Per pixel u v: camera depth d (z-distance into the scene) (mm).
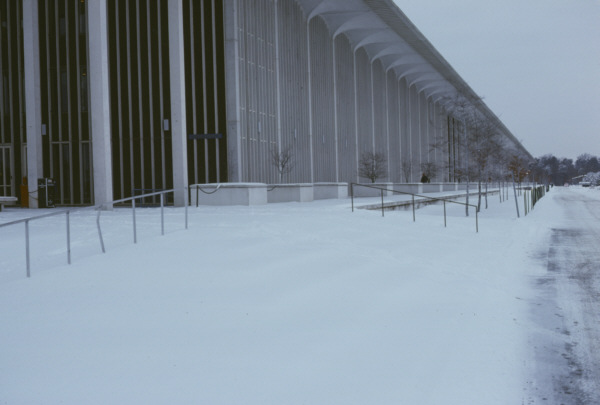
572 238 17641
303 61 40000
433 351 6125
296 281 9430
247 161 31938
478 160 33031
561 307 8281
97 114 23688
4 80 32594
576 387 5176
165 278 9469
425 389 5082
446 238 16062
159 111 31297
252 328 6906
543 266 12117
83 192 31453
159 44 31203
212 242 12758
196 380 5293
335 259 11484
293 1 38469
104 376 5402
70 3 31375
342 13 42375
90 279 9445
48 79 31688
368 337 6586
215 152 31094
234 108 30797
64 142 31578
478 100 33531
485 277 10492
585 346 6402
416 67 61562
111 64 31719
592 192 85938
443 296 8711
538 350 6250
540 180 125188
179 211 21484
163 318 7316
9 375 5453
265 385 5168
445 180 77500
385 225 17859
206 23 31125
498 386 5180
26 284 9172
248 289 8805
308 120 40438
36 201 28719
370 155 50938
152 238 13289
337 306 7969
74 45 31344
